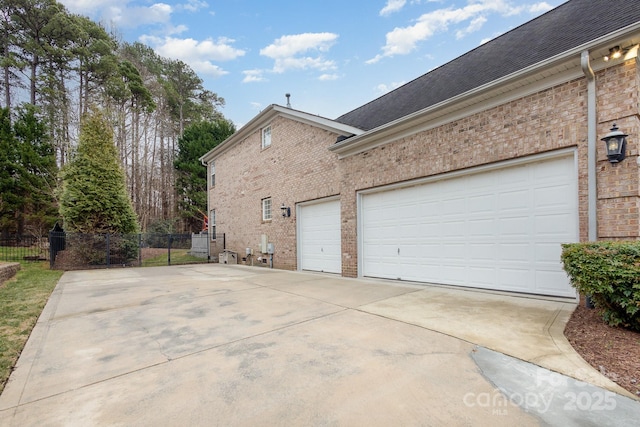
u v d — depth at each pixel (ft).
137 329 13.26
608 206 14.20
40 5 71.05
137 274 32.65
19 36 71.82
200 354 10.40
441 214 21.47
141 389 8.13
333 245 30.53
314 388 7.97
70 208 38.24
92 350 10.94
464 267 20.13
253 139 43.39
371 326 12.92
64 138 70.74
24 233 53.98
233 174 48.60
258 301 18.16
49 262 39.52
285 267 36.35
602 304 11.55
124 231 42.29
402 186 23.90
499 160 18.11
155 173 97.76
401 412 6.85
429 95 24.56
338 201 30.12
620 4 17.51
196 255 55.06
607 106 14.35
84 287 23.95
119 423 6.65
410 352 10.09
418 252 22.86
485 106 18.71
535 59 17.84
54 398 7.74
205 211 81.00
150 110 87.92
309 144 33.09
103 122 42.16
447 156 20.65
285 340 11.53
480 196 19.42
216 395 7.75
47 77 73.10
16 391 8.11
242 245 45.57
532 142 16.80
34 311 16.35
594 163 14.61
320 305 16.85
